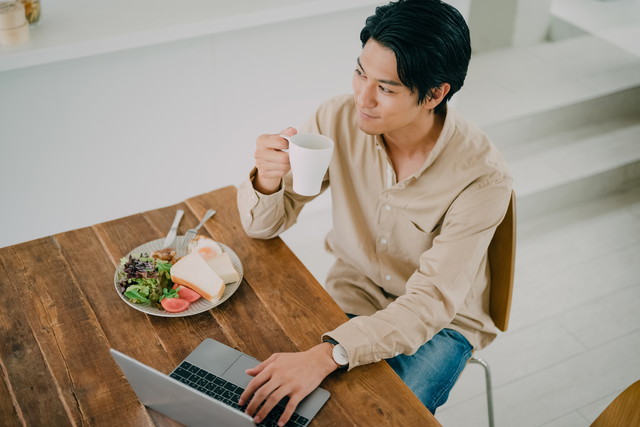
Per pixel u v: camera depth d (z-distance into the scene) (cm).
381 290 160
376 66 117
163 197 240
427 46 114
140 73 209
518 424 200
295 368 111
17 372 113
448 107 136
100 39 191
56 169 215
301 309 126
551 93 318
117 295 128
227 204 153
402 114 123
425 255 136
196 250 134
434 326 128
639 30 377
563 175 285
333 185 152
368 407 108
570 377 215
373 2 226
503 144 303
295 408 107
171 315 121
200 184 244
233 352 117
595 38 369
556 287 249
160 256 132
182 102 222
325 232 270
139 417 106
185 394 98
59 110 204
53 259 135
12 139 203
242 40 218
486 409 204
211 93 224
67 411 107
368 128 126
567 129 317
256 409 107
